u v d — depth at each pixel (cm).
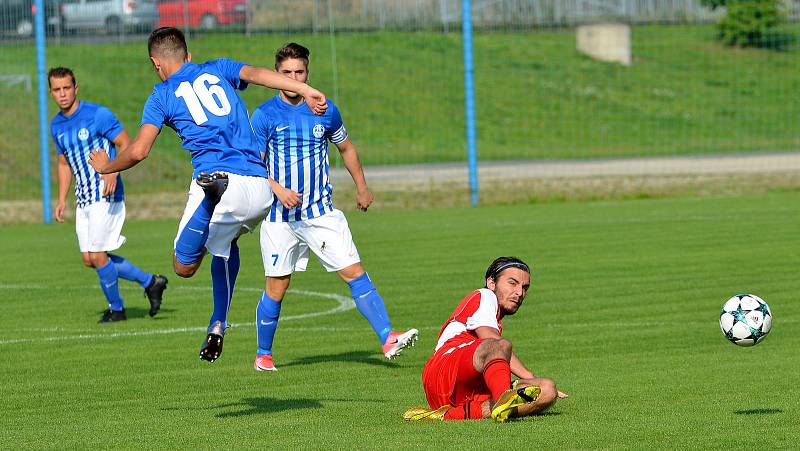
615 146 11119
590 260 5238
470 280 4747
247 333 3706
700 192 8669
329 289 4662
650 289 4366
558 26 13300
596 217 7206
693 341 3322
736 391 2583
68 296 4638
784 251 5344
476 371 2234
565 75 12481
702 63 12712
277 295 3069
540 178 9419
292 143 3061
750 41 12619
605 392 2602
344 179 9494
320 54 11888
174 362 3209
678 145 11100
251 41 11094
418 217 7575
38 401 2694
